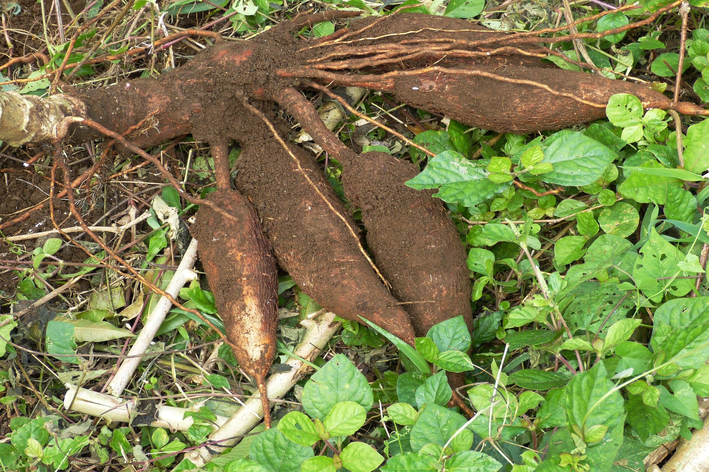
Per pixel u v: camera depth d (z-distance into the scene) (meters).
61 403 1.37
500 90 1.34
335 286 1.30
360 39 1.40
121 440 1.32
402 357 1.35
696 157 1.28
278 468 1.22
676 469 1.21
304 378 1.38
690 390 1.19
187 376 1.39
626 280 1.30
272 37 1.41
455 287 1.30
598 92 1.32
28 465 1.31
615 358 1.23
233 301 1.32
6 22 1.54
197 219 1.36
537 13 1.47
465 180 1.31
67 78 1.43
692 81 1.41
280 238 1.35
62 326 1.38
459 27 1.40
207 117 1.39
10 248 1.42
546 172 1.29
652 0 1.34
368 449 1.20
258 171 1.38
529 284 1.38
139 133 1.39
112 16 1.52
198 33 1.46
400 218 1.31
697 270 1.21
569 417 1.17
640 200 1.29
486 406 1.22
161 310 1.38
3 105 1.28
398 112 1.47
